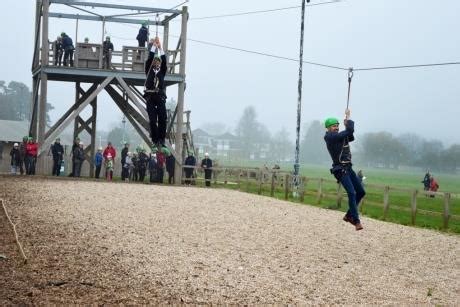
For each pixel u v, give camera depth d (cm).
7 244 1325
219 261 1298
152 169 3847
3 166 4869
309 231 1891
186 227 1781
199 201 2591
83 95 3928
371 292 1118
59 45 3684
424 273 1349
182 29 3772
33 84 4059
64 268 1130
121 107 3928
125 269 1158
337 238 1789
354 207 1240
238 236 1683
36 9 3894
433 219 2642
